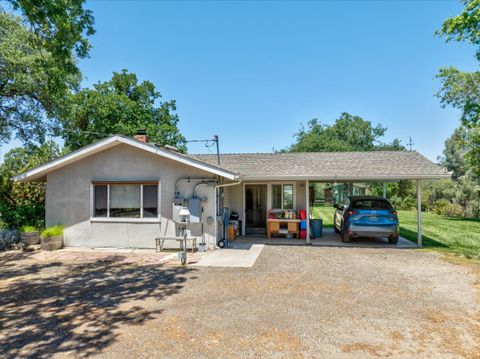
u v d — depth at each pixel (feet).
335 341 13.30
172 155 34.17
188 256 31.76
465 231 49.60
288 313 16.49
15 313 16.90
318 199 102.12
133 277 24.18
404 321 15.40
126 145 36.94
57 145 67.51
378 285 21.49
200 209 35.01
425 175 34.91
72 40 32.22
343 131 192.03
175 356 12.10
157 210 36.27
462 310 16.90
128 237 36.58
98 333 14.28
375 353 12.26
